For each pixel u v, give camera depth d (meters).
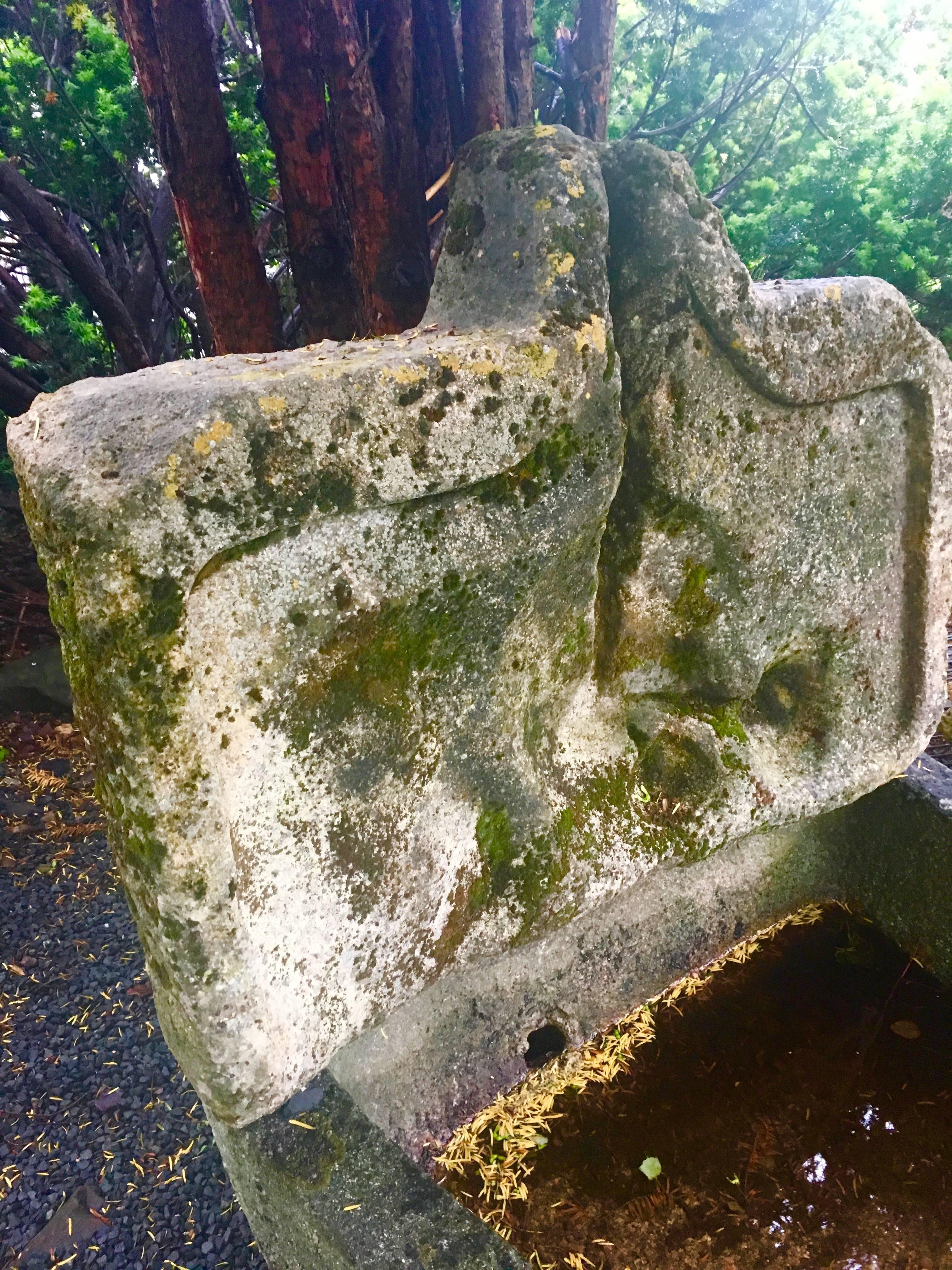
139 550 0.88
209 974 1.04
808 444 1.45
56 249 3.46
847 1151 1.58
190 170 2.53
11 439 1.08
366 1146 1.21
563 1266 1.41
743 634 1.53
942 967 1.91
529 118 2.61
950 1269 1.41
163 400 0.96
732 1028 1.82
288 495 0.96
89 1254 1.67
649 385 1.27
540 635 1.32
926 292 4.48
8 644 4.44
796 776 1.71
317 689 1.09
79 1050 2.20
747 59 3.92
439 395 1.04
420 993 1.41
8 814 3.20
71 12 3.61
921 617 1.71
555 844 1.40
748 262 4.11
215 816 1.01
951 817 1.83
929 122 4.49
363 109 2.23
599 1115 1.64
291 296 4.36
